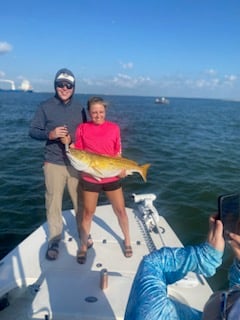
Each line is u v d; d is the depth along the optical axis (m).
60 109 4.23
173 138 20.83
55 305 3.08
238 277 1.61
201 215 7.64
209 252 1.58
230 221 1.55
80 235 4.33
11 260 4.09
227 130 27.14
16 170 11.58
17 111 42.34
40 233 4.79
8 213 7.75
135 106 70.19
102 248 4.41
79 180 4.24
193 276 3.63
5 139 18.55
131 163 4.16
